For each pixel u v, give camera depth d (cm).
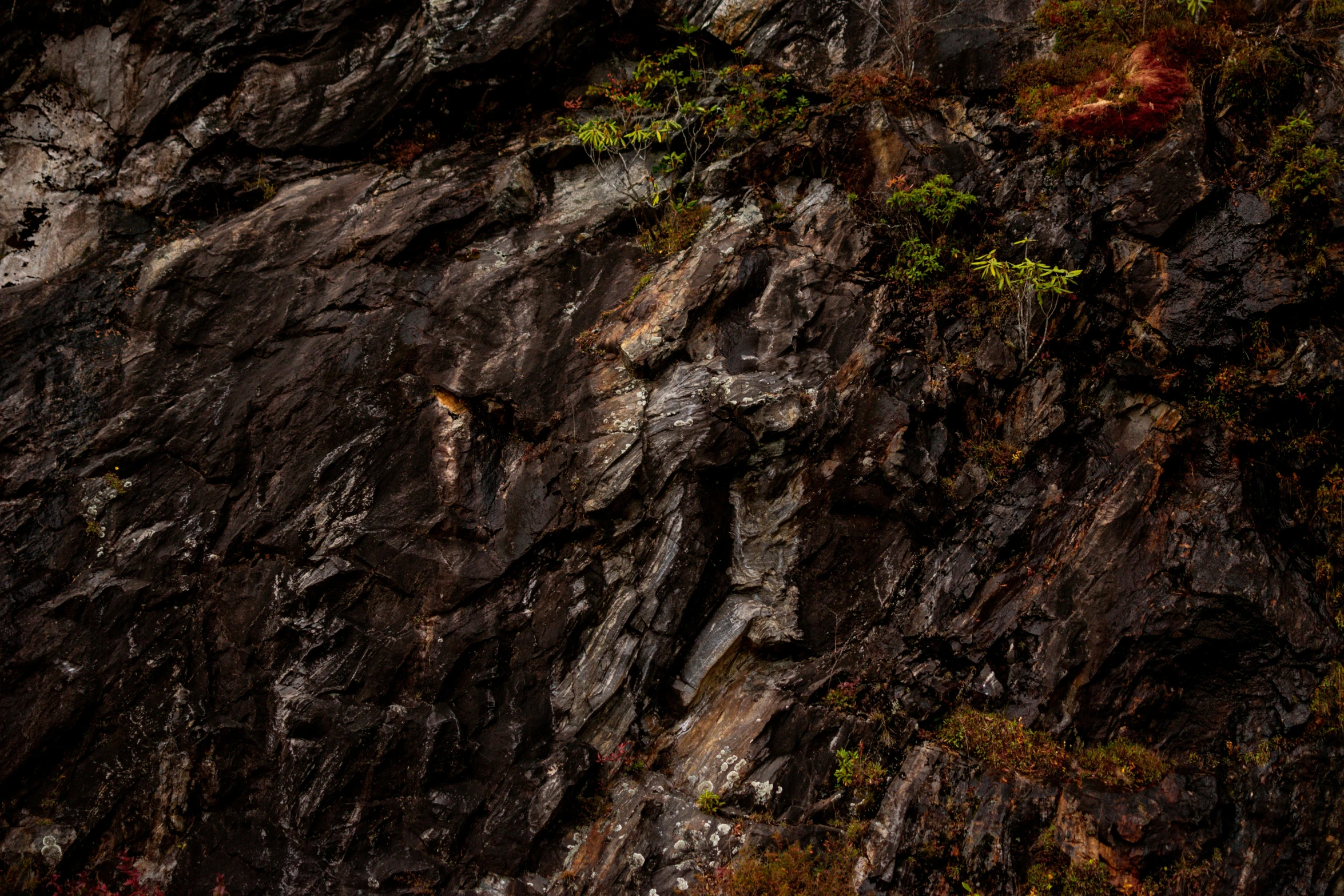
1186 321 600
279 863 561
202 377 697
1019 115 695
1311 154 581
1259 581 534
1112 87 654
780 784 566
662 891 534
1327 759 505
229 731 593
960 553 618
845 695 594
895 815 534
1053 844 507
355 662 613
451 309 705
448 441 661
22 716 587
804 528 636
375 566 632
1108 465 611
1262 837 497
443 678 605
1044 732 555
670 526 625
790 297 688
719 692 623
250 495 655
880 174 714
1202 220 609
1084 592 575
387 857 566
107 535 643
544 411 670
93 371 690
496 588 631
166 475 664
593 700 604
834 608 623
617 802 586
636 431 648
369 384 682
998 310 657
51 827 568
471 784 587
